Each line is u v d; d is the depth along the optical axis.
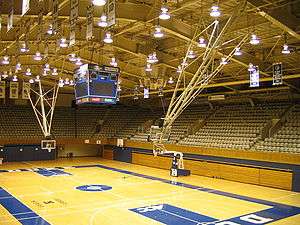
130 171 24.27
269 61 19.55
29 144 30.58
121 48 19.03
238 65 21.17
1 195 15.77
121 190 17.25
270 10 12.02
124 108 37.09
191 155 23.64
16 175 21.88
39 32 15.39
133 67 25.02
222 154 21.62
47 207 13.59
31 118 33.09
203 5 13.72
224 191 17.42
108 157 32.81
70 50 21.80
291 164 18.11
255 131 22.89
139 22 15.18
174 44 19.22
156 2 13.83
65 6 13.70
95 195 15.98
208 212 13.09
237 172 20.67
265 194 16.83
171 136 27.98
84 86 14.87
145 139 29.42
